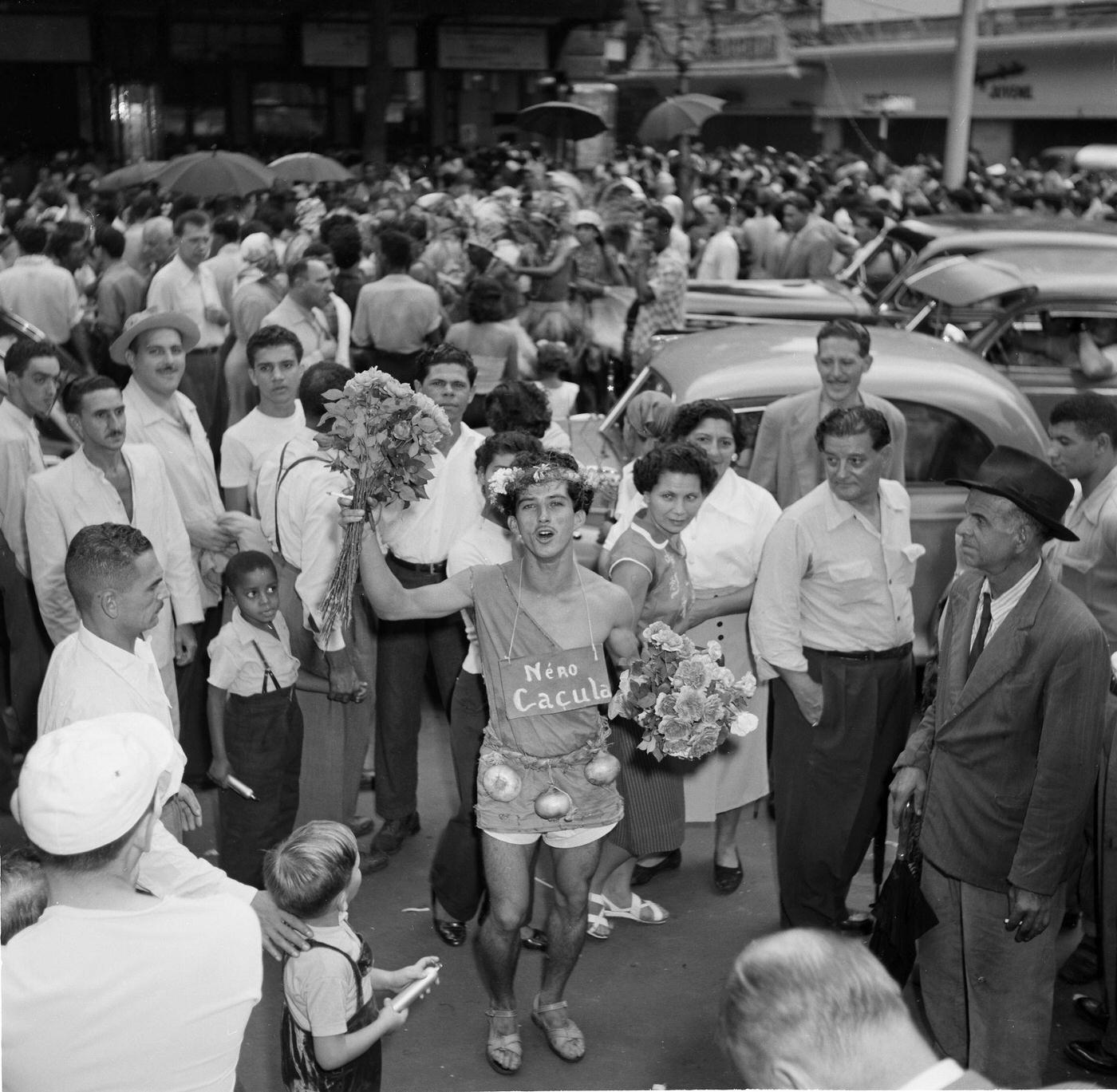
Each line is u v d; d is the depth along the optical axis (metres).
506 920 3.83
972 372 6.38
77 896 2.32
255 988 2.39
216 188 14.49
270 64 27.27
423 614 3.87
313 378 4.79
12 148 26.05
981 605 3.65
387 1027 3.28
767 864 5.31
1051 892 3.46
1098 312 8.63
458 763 4.52
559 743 3.79
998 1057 3.67
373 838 5.30
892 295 10.23
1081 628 3.41
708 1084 3.94
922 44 28.34
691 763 4.59
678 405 5.65
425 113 28.77
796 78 32.78
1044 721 3.44
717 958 4.62
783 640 4.31
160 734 2.49
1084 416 4.52
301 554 4.69
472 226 14.70
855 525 4.31
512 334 8.23
